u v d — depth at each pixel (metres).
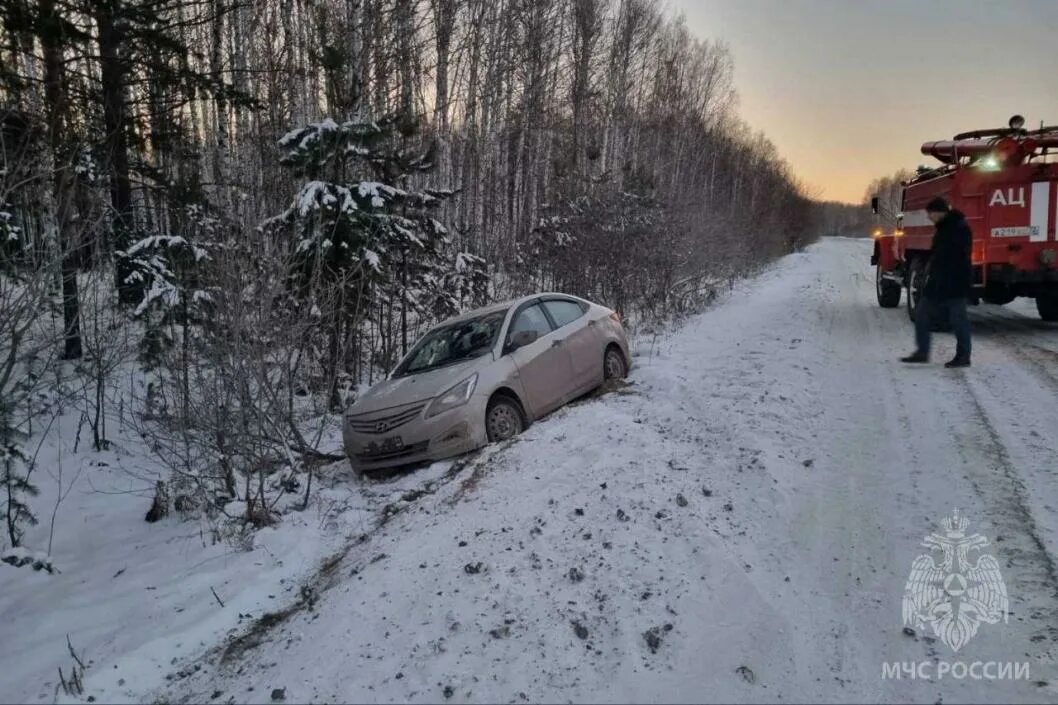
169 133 11.92
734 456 5.89
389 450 6.75
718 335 12.55
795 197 66.31
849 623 3.63
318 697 3.41
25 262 5.79
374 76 14.27
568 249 14.66
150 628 4.44
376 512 5.90
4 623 4.79
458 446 6.70
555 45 26.67
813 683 3.20
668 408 7.38
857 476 5.48
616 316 9.57
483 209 21.05
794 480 5.43
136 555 5.74
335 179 9.06
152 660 4.04
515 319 7.91
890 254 15.27
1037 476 5.21
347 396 8.86
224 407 6.04
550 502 5.20
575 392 8.25
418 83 17.44
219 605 4.60
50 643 4.40
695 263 19.27
